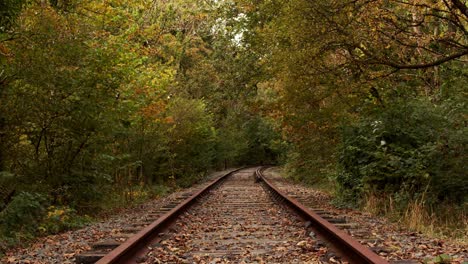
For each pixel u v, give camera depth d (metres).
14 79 10.70
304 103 14.68
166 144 23.84
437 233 8.49
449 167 11.05
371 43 10.62
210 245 7.32
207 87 32.94
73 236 8.77
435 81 13.96
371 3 9.66
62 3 12.00
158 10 24.77
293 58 11.35
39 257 6.68
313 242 7.21
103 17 12.79
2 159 11.41
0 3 8.73
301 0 10.04
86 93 11.64
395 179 12.55
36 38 10.79
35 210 9.73
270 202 15.15
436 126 12.16
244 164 70.88
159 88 15.98
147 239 7.42
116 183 17.12
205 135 30.23
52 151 12.32
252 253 6.56
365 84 12.20
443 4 9.68
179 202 14.16
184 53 32.91
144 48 16.31
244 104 18.31
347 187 14.34
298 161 26.70
